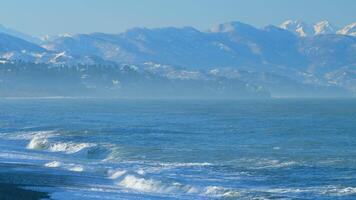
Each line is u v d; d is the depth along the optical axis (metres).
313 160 153.50
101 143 188.62
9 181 123.19
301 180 123.50
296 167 140.38
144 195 108.19
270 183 120.19
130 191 112.56
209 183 118.81
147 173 129.62
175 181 118.25
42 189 114.25
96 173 133.75
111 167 141.25
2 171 136.38
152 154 166.12
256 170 135.88
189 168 138.50
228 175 128.75
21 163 151.38
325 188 113.81
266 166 142.00
